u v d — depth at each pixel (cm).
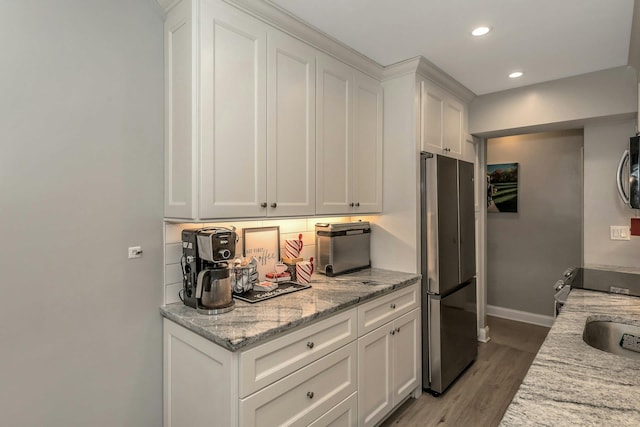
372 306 202
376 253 274
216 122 159
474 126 326
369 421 200
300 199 200
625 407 82
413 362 244
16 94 132
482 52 232
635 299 179
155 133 172
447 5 178
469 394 252
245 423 133
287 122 192
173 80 167
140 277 168
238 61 168
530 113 294
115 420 160
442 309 249
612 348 149
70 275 147
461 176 278
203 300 162
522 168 398
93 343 153
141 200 168
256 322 150
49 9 140
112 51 158
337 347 177
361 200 246
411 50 230
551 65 253
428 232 250
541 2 175
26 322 136
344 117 232
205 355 147
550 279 384
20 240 134
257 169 176
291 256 227
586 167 287
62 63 143
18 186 133
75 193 148
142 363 169
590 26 198
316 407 165
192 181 153
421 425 217
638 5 170
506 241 412
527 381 96
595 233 283
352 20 192
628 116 262
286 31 191
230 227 203
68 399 146
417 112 254
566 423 77
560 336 129
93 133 152
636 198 189
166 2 166
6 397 132
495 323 398
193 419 155
